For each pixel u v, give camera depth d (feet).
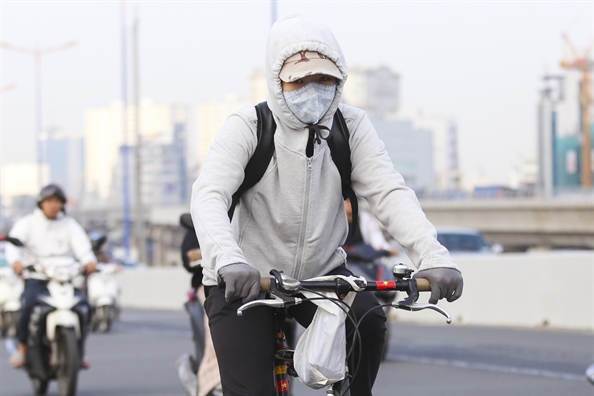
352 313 25.94
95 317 127.24
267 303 24.50
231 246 25.38
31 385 73.61
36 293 64.08
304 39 26.35
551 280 107.45
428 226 26.86
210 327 27.04
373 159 28.04
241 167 27.30
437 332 106.73
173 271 198.18
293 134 27.30
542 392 61.16
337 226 28.84
